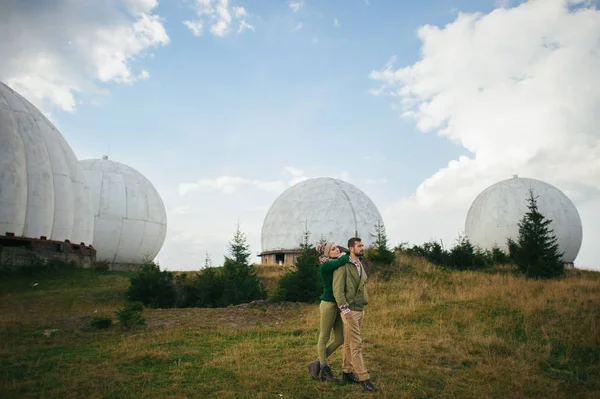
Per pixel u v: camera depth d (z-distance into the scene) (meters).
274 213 48.03
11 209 23.30
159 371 7.30
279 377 6.76
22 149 24.91
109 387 6.34
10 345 9.76
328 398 5.89
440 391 6.30
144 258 40.09
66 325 12.36
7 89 27.22
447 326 11.05
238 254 21.62
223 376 6.93
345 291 6.47
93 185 38.62
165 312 14.78
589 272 29.39
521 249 25.88
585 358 8.37
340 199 45.84
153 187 44.22
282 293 18.19
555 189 49.44
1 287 19.42
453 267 28.17
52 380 6.73
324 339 6.67
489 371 7.24
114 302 17.30
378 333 10.34
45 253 24.64
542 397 6.25
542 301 13.14
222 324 12.57
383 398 5.86
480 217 49.69
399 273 23.17
